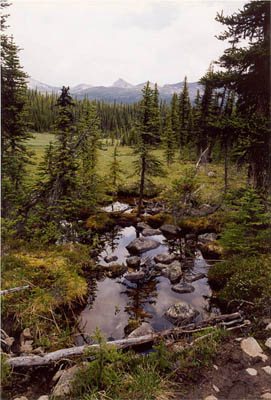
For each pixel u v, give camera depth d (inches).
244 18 356.5
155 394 128.0
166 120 1699.1
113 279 368.5
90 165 656.4
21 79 520.4
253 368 144.6
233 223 341.4
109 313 277.6
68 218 485.4
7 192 423.2
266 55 318.3
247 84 377.1
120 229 652.7
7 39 487.5
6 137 539.2
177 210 720.3
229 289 280.8
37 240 406.3
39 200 457.4
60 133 471.5
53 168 464.8
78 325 249.8
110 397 128.8
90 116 674.2
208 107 1034.1
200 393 128.8
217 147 633.0
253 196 323.0
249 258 312.7
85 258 399.2
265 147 335.6
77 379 145.0
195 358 154.6
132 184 1031.6
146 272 394.9
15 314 229.1
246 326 196.1
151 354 164.7
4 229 360.8
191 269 403.2
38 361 167.0
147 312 281.0
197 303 298.8
